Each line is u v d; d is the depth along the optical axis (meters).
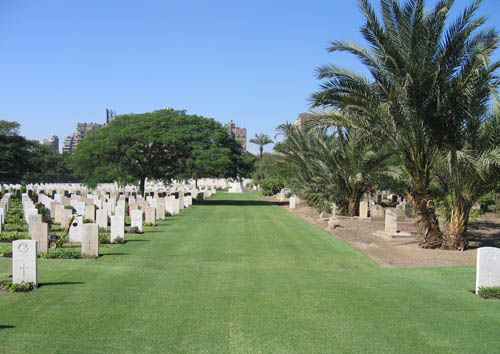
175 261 13.57
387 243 17.84
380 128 16.09
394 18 15.10
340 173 28.67
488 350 6.47
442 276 11.62
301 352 6.36
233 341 6.75
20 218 23.64
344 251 15.84
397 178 23.33
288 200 48.41
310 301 8.99
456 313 8.21
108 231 19.53
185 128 42.59
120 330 7.18
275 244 17.41
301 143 31.61
